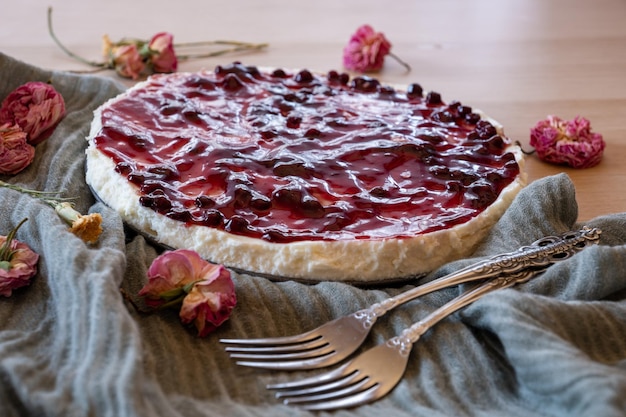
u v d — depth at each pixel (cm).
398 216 53
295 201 53
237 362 45
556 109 75
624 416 40
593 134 67
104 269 46
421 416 42
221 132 60
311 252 50
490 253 51
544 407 42
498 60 85
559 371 42
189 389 43
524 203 53
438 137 60
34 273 48
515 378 44
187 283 47
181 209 52
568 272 48
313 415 42
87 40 86
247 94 66
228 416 42
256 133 60
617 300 49
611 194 62
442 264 52
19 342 44
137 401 40
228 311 47
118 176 55
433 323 46
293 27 93
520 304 45
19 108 62
